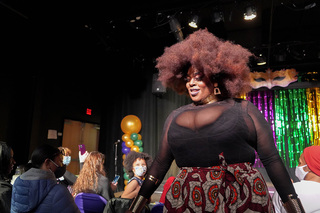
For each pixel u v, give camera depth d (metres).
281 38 5.91
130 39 6.20
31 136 5.49
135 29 5.83
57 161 1.67
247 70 0.84
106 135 7.97
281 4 4.93
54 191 1.51
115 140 7.86
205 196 0.67
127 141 6.75
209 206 0.66
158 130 7.57
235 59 0.80
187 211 0.68
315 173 1.38
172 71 0.88
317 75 6.75
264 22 5.50
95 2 4.58
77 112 7.35
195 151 0.72
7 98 5.25
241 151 0.69
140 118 7.71
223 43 0.85
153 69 7.55
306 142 7.35
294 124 7.52
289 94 7.73
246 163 0.70
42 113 5.95
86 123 7.89
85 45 6.06
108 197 2.47
